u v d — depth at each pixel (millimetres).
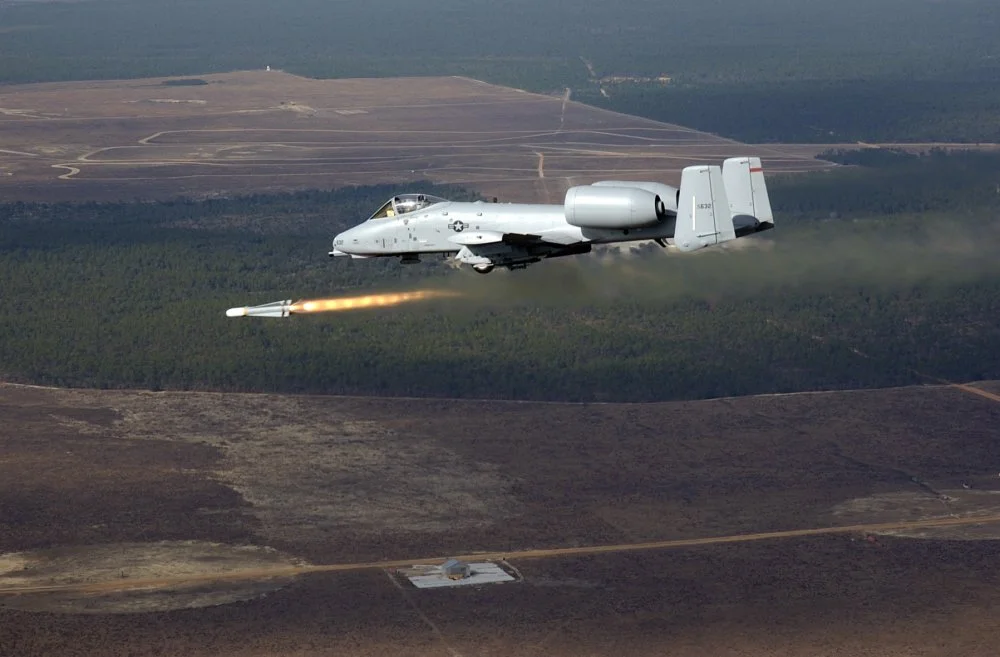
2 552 147625
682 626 128750
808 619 130750
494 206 101562
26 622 126812
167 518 157625
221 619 128125
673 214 94438
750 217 92000
